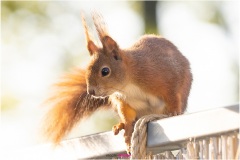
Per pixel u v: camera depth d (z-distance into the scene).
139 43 13.12
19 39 30.08
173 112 12.29
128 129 11.23
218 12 28.42
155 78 12.36
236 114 8.46
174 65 12.56
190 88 13.05
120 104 12.23
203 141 8.97
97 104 12.51
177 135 9.12
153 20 28.30
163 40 13.20
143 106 12.38
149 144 9.52
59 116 11.92
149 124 9.55
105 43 12.60
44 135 11.75
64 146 10.97
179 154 9.41
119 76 12.38
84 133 23.59
